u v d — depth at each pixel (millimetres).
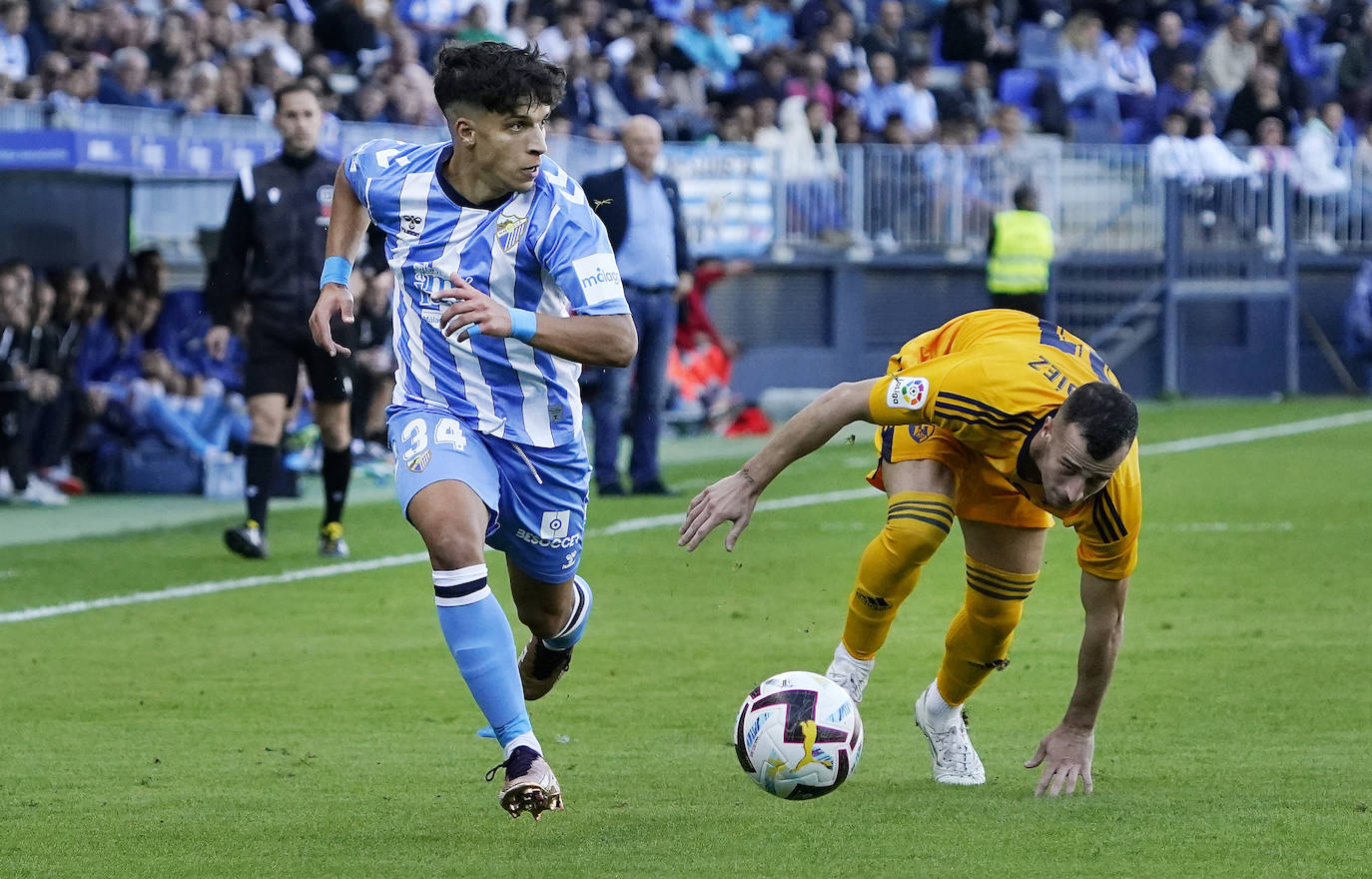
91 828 16391
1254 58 88375
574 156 60406
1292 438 59219
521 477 17172
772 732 16125
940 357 17312
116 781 18438
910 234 71812
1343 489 45938
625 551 36188
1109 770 18844
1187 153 75500
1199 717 21562
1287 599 30375
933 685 18578
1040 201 73438
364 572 33781
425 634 27641
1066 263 73312
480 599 15914
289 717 21844
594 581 32688
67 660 25438
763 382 69375
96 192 49750
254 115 57281
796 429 16703
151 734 20859
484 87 16031
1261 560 34719
